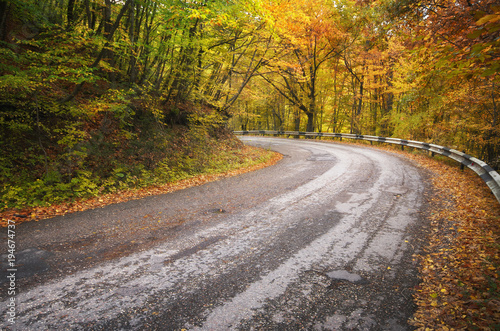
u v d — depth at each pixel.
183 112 15.08
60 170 8.60
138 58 11.59
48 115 9.50
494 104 13.86
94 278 3.75
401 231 5.19
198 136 14.49
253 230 5.41
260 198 7.64
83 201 7.57
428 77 6.46
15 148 8.28
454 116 17.06
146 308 3.16
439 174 9.77
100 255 4.41
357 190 8.03
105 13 10.56
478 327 2.71
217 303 3.25
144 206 7.10
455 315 2.95
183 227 5.61
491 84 11.56
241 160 14.73
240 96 21.20
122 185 9.05
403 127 18.48
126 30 12.13
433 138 17.98
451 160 12.99
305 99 27.30
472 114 16.22
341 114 31.69
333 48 23.27
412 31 5.86
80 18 13.06
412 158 13.34
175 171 11.13
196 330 2.83
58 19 11.59
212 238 5.07
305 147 20.08
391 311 3.10
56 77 7.39
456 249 4.36
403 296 3.35
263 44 16.39
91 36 8.29
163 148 12.23
